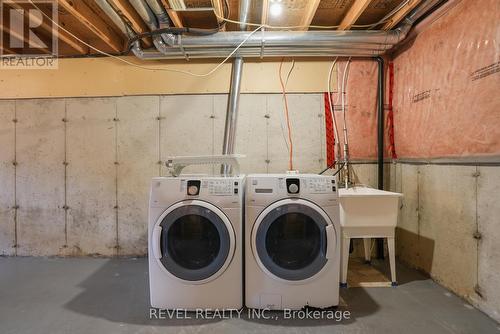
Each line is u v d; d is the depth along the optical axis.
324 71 3.04
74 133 3.08
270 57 3.03
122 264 2.84
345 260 2.28
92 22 2.46
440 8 2.21
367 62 3.04
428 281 2.39
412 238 2.69
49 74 3.08
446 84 2.21
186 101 3.06
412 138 2.67
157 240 1.88
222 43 2.63
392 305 2.00
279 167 3.04
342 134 3.05
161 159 3.06
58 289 2.29
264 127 3.05
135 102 3.07
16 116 3.08
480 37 1.89
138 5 2.18
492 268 1.82
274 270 1.88
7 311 1.96
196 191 1.90
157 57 2.87
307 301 1.90
